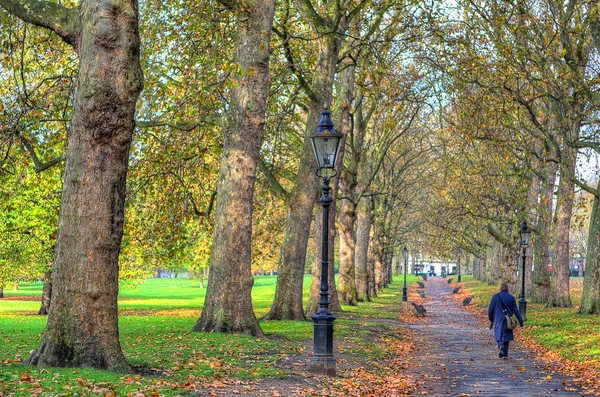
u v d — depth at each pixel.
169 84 22.05
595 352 19.22
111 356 11.84
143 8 22.47
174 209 26.27
